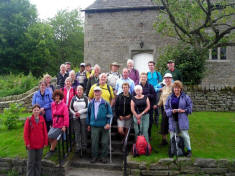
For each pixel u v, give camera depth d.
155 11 13.12
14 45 24.95
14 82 14.48
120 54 13.54
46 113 6.25
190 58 9.80
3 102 10.82
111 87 6.36
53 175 5.48
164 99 5.91
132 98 5.73
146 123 5.73
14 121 7.88
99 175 5.38
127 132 5.85
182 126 5.28
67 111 5.80
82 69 8.15
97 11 13.73
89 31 13.85
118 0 13.81
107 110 5.81
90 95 6.27
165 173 5.16
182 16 9.98
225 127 7.12
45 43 26.14
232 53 12.87
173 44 12.96
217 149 5.71
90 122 5.76
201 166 5.10
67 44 32.12
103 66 13.69
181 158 5.20
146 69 13.43
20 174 5.68
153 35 13.17
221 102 9.27
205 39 10.46
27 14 26.05
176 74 7.20
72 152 6.18
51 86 6.99
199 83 10.04
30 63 25.73
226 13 10.30
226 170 5.03
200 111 9.35
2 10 23.89
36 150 5.28
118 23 13.56
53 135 5.61
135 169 5.26
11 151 6.12
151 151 5.80
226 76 12.88
